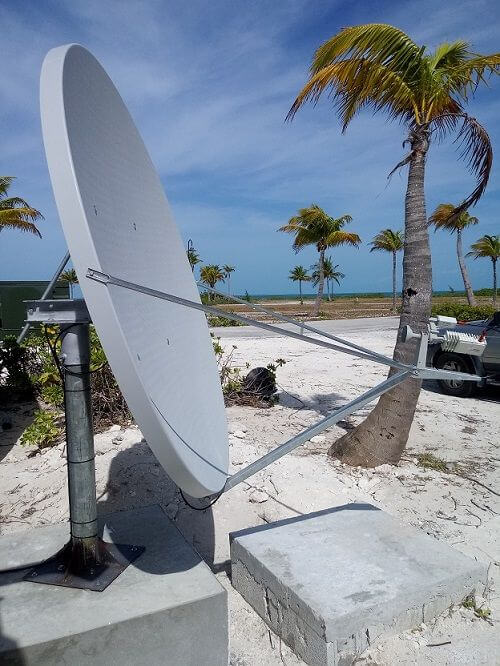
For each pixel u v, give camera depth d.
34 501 3.84
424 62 4.31
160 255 2.76
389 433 4.57
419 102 4.52
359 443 4.67
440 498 4.09
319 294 33.38
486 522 3.72
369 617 2.34
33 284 10.29
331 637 2.24
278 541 2.88
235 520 3.61
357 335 17.05
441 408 7.09
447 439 5.63
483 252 44.03
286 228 34.03
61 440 5.00
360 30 4.19
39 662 1.91
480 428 6.17
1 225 21.97
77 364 2.21
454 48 4.53
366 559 2.71
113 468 4.11
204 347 3.17
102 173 2.17
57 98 1.68
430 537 2.95
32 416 6.23
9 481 4.20
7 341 6.95
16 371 6.85
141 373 1.84
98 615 2.05
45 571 2.34
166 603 2.13
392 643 2.38
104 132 2.27
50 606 2.11
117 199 2.30
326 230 32.75
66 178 1.63
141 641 2.07
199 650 2.20
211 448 2.54
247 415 6.26
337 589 2.45
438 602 2.55
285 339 15.34
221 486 2.29
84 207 1.67
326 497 3.94
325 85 4.59
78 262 1.63
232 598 2.84
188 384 2.59
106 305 1.62
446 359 8.14
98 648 2.00
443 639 2.43
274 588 2.56
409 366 2.66
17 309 10.26
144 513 2.98
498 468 4.79
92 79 2.15
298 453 4.95
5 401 6.86
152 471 4.10
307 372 9.52
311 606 2.32
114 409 5.48
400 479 4.40
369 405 7.00
